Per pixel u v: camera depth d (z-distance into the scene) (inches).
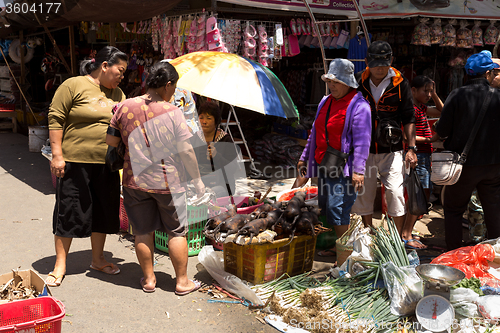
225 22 248.5
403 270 120.6
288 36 294.5
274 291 125.9
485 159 138.4
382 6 288.4
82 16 220.8
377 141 152.4
